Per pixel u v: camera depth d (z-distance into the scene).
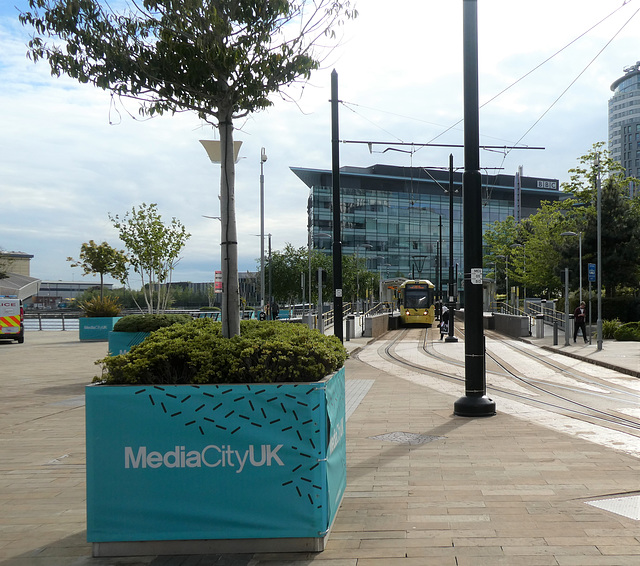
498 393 12.70
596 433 8.21
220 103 5.45
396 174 95.19
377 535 4.46
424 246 95.62
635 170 191.38
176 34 5.23
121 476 4.16
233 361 4.38
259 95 5.49
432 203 96.31
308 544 4.14
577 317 27.89
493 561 3.95
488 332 41.00
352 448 7.42
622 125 194.88
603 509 4.96
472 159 9.74
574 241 42.22
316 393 4.14
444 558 4.02
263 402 4.15
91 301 33.94
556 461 6.57
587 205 47.56
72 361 20.77
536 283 56.16
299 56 5.58
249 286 73.38
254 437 4.14
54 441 8.34
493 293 61.25
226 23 5.20
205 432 4.14
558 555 4.03
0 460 7.26
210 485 4.15
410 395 12.41
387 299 59.09
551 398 12.00
